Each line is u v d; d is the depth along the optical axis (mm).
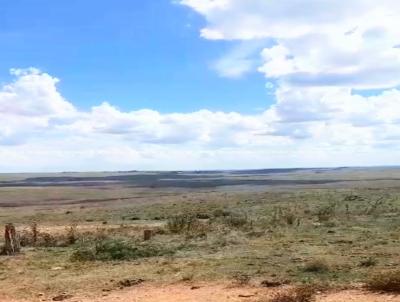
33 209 60406
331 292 11688
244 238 23078
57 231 31250
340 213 34562
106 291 13375
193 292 12609
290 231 25141
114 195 87875
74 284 14398
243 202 54625
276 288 12484
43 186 131375
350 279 12914
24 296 13305
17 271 17188
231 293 12234
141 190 103312
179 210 47906
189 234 25203
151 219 40969
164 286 13523
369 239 20969
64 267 17672
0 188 118125
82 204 67625
